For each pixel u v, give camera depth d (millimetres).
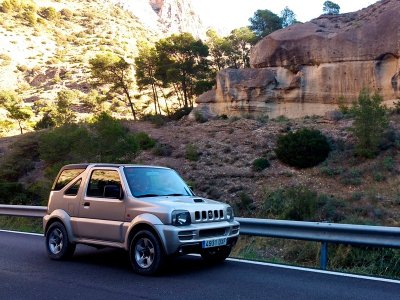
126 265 8891
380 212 20312
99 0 198375
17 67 120312
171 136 41406
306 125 36875
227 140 37188
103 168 9055
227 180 29469
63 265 8938
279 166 30172
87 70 113125
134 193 8375
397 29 36750
